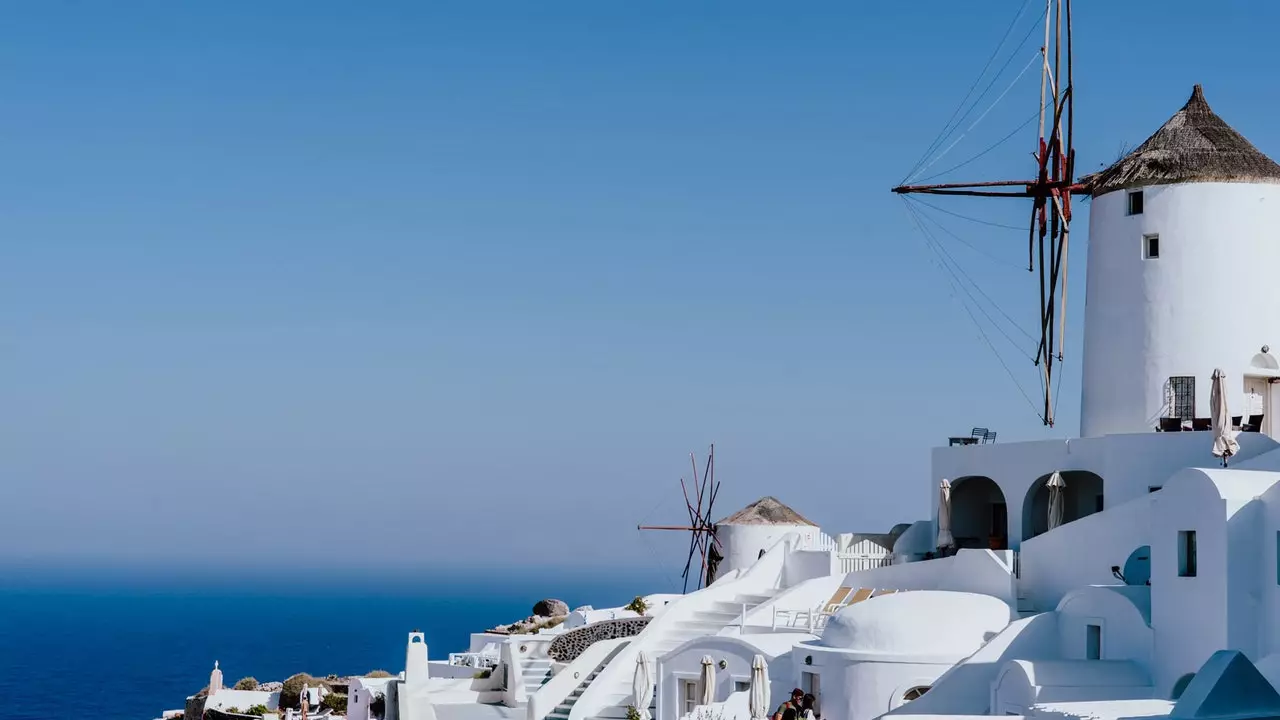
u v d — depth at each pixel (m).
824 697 39.81
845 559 50.72
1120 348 48.50
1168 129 49.41
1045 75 48.84
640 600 65.94
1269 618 33.31
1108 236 49.16
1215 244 47.00
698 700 44.28
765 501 62.22
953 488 52.31
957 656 38.69
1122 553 41.56
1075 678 35.53
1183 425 46.59
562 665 56.00
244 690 78.12
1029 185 49.00
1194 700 29.98
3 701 173.00
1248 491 34.03
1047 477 47.38
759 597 50.41
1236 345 46.72
